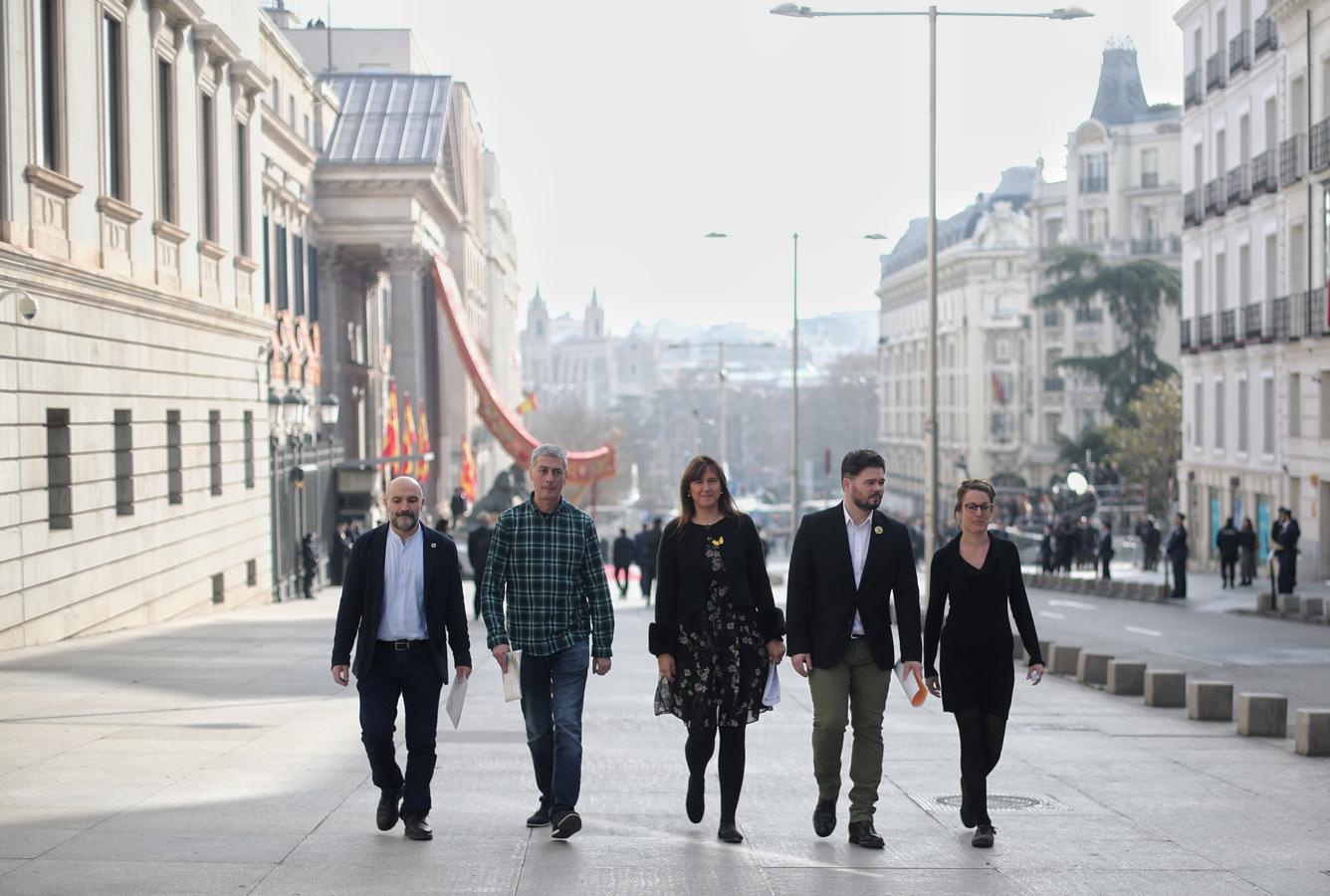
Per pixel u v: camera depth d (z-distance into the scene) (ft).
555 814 28.89
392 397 171.12
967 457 378.32
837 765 29.40
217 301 102.01
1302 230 141.28
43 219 68.18
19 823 29.53
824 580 28.96
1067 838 30.27
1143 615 104.22
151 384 84.43
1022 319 372.79
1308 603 93.76
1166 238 304.71
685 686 28.66
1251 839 30.45
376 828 29.68
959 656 29.60
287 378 140.46
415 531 29.09
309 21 264.52
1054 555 169.48
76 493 71.31
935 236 107.76
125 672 58.18
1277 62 144.77
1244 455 157.58
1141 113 322.75
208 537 98.07
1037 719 50.90
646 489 563.48
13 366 63.21
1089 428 257.55
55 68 69.92
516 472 217.15
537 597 29.45
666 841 29.27
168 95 91.04
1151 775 38.45
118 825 29.48
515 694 29.04
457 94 241.96
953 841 29.81
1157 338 284.61
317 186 184.85
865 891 25.75
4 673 56.85
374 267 209.67
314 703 50.24
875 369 597.93
